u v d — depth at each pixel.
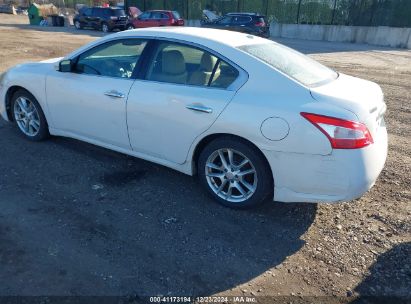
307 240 3.26
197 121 3.52
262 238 3.26
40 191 3.83
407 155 5.16
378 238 3.31
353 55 17.55
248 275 2.82
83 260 2.89
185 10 33.59
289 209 3.71
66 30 26.75
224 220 3.49
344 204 3.85
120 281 2.70
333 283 2.78
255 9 30.98
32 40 18.39
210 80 3.56
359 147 3.03
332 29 26.91
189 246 3.12
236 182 3.59
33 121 5.01
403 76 11.60
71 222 3.35
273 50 3.81
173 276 2.78
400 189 4.20
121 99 3.98
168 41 3.83
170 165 3.93
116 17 26.64
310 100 3.15
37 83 4.72
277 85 3.30
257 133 3.23
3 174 4.15
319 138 3.04
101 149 4.94
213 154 3.60
